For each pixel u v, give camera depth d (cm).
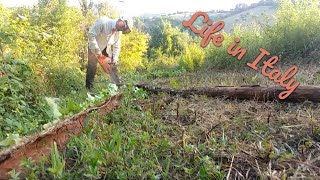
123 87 456
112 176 189
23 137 222
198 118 313
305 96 354
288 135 257
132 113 326
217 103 376
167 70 1309
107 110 329
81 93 533
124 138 256
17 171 187
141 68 1809
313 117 289
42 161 195
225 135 263
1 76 391
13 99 356
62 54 746
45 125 250
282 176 182
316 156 215
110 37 637
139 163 203
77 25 1289
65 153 221
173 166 205
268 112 327
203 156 216
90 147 213
